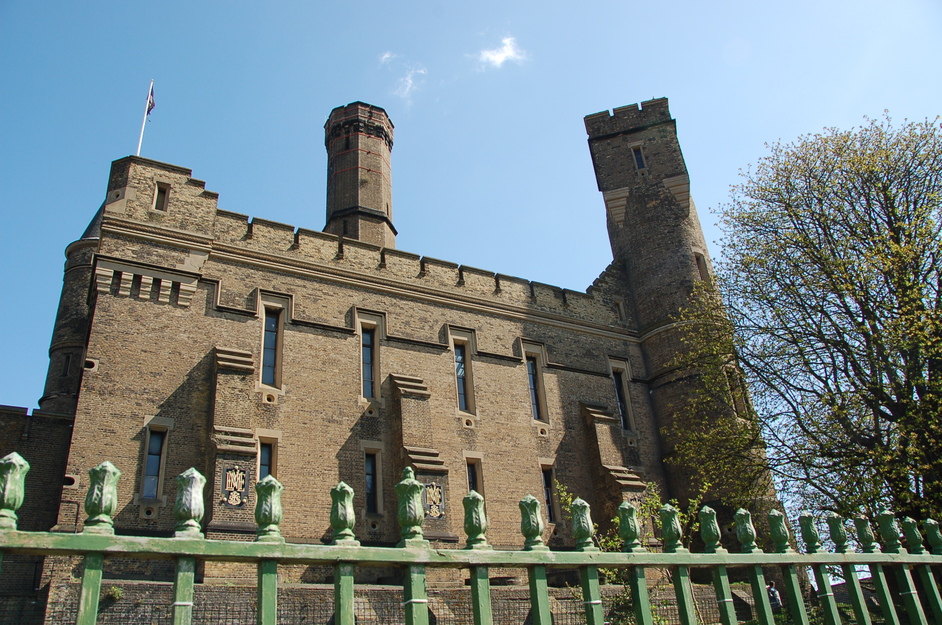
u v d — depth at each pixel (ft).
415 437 83.61
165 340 75.92
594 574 19.81
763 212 85.97
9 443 76.74
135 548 14.33
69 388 109.09
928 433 66.54
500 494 89.56
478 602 17.83
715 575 22.39
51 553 13.83
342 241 94.22
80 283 117.29
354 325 89.35
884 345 70.28
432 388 91.30
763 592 22.88
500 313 102.78
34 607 59.00
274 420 78.33
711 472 83.56
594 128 130.41
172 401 73.51
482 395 95.04
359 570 72.74
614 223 124.57
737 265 85.92
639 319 115.85
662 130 126.21
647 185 122.62
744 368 82.94
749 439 78.79
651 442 106.42
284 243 89.35
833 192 81.25
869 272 73.41
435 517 78.33
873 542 27.43
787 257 81.15
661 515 22.59
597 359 108.68
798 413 75.36
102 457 67.72
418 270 98.99
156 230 80.48
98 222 123.24
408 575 17.07
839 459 71.61
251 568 66.74
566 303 110.32
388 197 135.85
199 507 15.57
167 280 78.64
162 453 70.95
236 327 80.89
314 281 89.20
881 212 79.77
